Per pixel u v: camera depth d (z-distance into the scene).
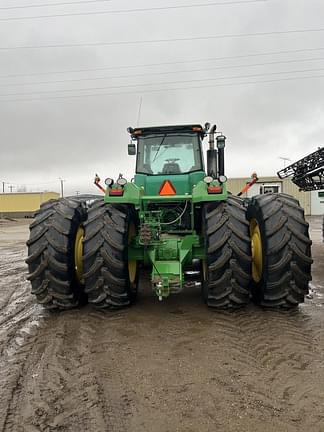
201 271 4.73
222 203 4.07
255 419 2.13
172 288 3.96
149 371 2.74
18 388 2.56
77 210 4.34
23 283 6.22
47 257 3.99
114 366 2.84
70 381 2.63
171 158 5.14
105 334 3.50
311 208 29.88
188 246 4.14
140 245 4.28
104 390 2.49
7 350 3.23
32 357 3.06
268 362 2.84
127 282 4.06
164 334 3.46
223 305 3.95
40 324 3.90
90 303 4.23
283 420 2.12
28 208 47.31
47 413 2.25
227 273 3.81
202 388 2.48
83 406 2.31
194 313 4.04
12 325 3.90
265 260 3.88
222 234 3.83
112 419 2.18
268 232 3.85
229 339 3.29
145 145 5.20
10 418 2.22
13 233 21.09
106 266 3.92
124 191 4.10
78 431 2.08
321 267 7.18
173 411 2.23
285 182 29.45
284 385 2.50
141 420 2.16
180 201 4.51
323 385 2.49
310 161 7.34
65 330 3.63
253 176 4.96
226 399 2.34
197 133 5.16
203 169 5.13
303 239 3.81
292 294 3.91
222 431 2.04
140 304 4.44
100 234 3.94
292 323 3.69
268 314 3.96
